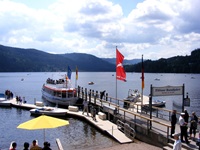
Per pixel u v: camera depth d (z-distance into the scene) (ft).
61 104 155.33
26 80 617.21
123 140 70.33
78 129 91.86
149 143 64.95
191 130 56.24
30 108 141.90
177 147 42.29
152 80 576.20
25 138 82.69
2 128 96.63
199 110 171.94
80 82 521.65
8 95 175.73
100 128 85.46
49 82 205.77
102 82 523.70
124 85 429.38
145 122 74.79
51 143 75.97
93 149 67.10
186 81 525.34
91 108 108.99
